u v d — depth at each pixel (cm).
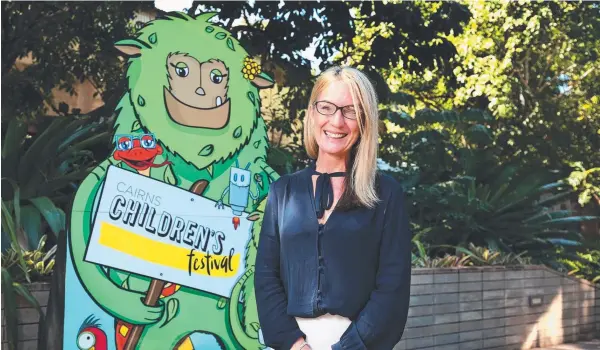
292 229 211
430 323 590
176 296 412
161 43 423
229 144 436
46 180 529
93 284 389
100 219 394
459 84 1068
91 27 855
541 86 1099
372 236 207
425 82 1121
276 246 219
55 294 385
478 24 1037
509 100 1040
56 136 541
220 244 428
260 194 444
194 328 416
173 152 419
